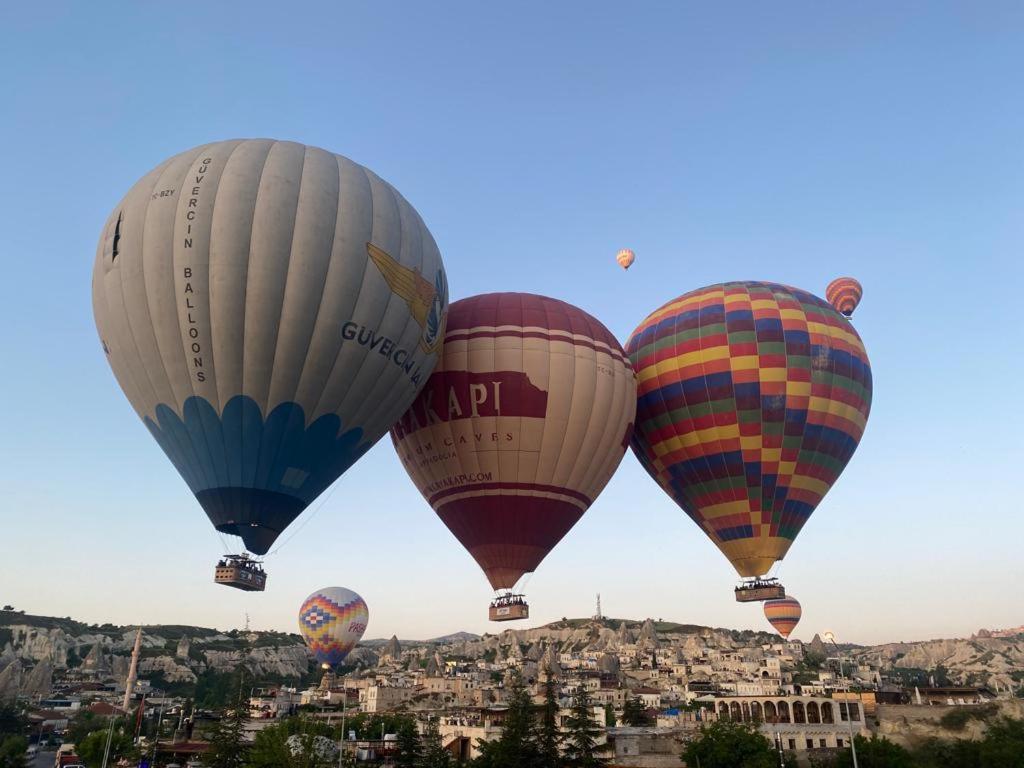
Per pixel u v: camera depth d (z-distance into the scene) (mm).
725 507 46125
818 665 193125
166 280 29750
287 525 32531
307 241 30312
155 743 77438
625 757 62844
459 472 39625
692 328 47031
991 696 84312
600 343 42062
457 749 73625
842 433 46188
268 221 30125
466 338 39844
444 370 39469
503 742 52812
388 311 32031
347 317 30828
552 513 40031
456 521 40875
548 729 53375
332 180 32281
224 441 30328
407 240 33281
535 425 38969
